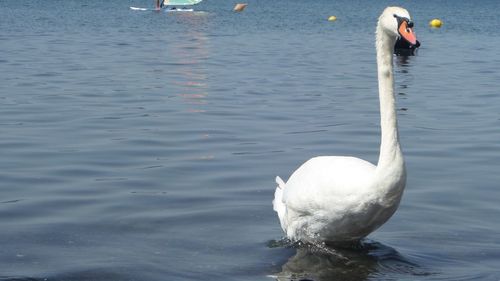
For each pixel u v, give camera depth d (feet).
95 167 41.93
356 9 287.48
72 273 26.84
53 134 50.37
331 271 27.61
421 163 44.04
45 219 32.96
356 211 27.30
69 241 30.27
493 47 132.36
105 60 96.63
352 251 29.40
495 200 36.60
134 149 46.37
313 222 28.84
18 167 41.65
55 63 91.15
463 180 40.19
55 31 143.33
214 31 156.87
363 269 27.76
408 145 49.08
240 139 49.93
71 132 51.16
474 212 34.73
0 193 36.76
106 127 53.11
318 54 112.68
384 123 26.86
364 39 144.15
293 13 243.40
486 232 32.01
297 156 45.32
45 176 39.88
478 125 56.39
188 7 264.52
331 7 301.43
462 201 36.37
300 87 75.97
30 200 35.65
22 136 49.49
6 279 26.11
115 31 148.87
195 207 34.94
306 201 28.37
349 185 27.17
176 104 63.77
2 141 47.85
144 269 27.40
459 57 113.09
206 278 26.71
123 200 35.86
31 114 57.41
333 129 54.03
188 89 72.74
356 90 74.74
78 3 259.80
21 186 37.99
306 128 54.24
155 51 111.45
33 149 45.88
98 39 128.88
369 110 62.80
